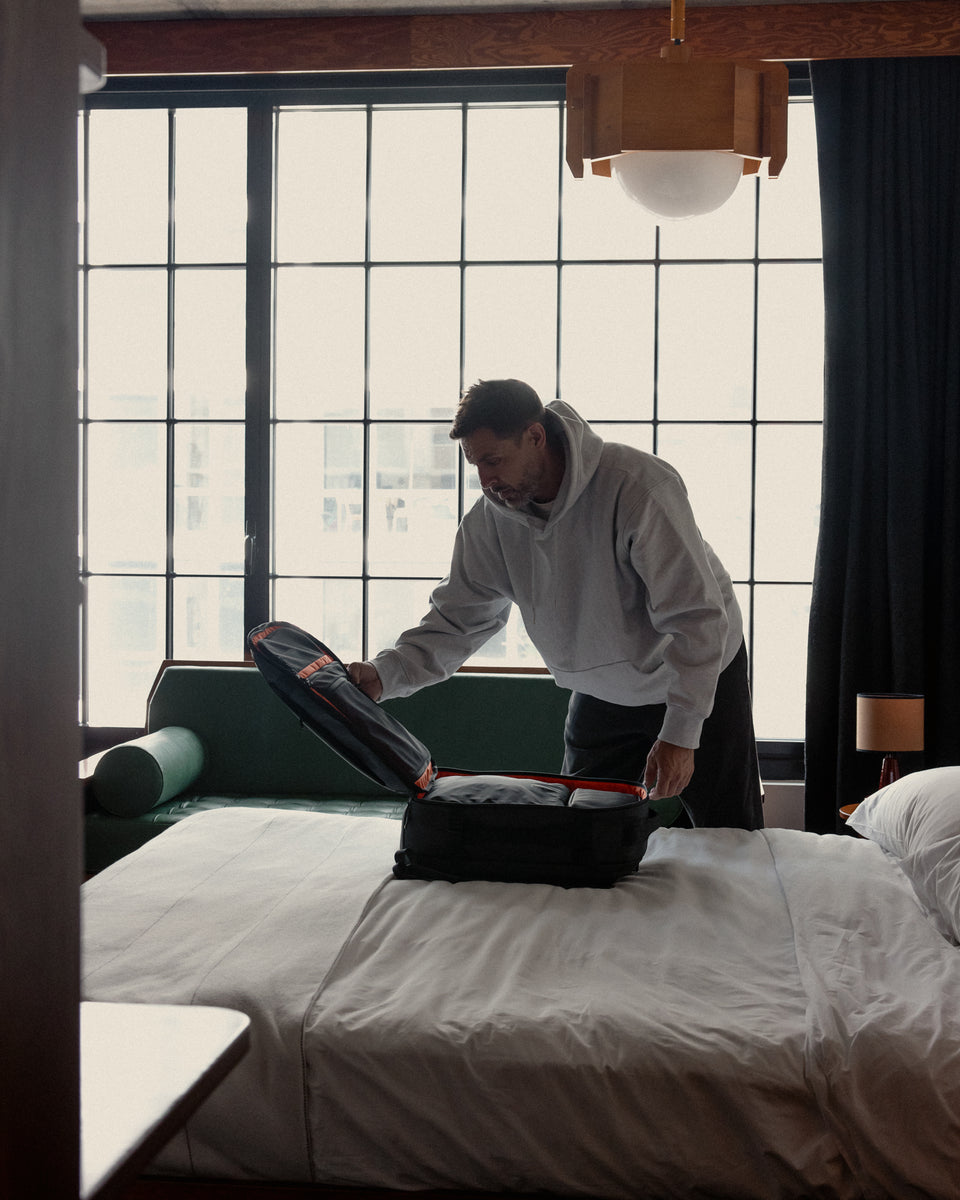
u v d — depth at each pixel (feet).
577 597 7.16
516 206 13.12
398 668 7.55
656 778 6.70
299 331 13.44
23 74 1.05
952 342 11.57
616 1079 4.27
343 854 6.91
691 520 6.89
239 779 11.54
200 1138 4.45
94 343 13.88
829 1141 4.11
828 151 11.73
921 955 5.10
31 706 1.08
